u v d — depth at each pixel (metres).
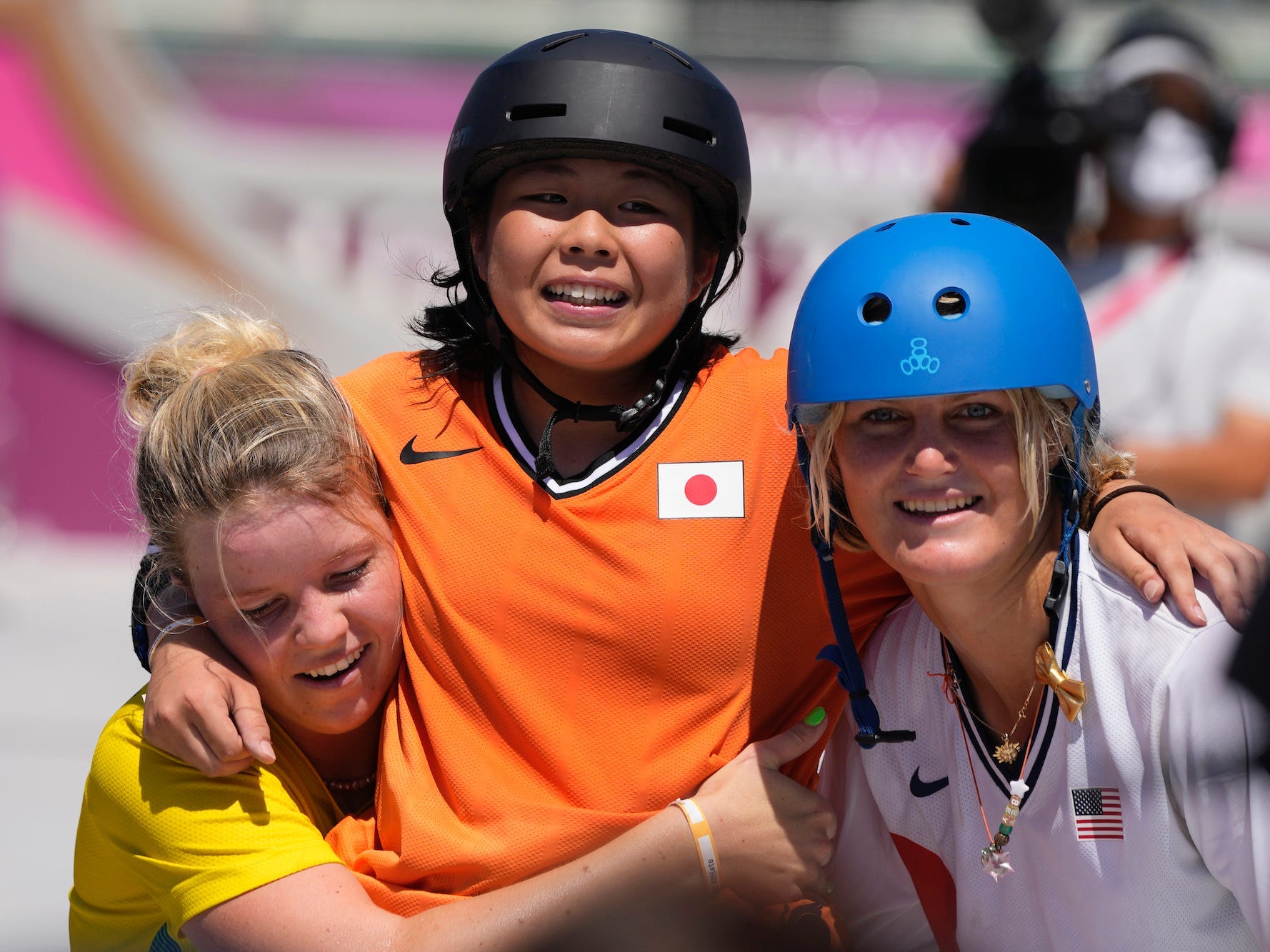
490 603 6.88
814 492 6.57
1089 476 6.62
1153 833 6.12
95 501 24.62
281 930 6.38
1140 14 13.12
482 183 7.39
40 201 24.56
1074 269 12.66
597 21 32.81
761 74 31.67
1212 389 11.98
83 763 16.50
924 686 6.86
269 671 6.68
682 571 6.89
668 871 6.48
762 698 6.99
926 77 29.62
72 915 7.39
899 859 7.23
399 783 6.77
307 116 28.36
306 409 6.75
